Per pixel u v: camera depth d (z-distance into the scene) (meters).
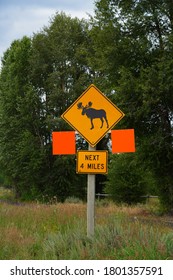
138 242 7.11
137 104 20.78
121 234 7.92
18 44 47.16
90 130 8.61
